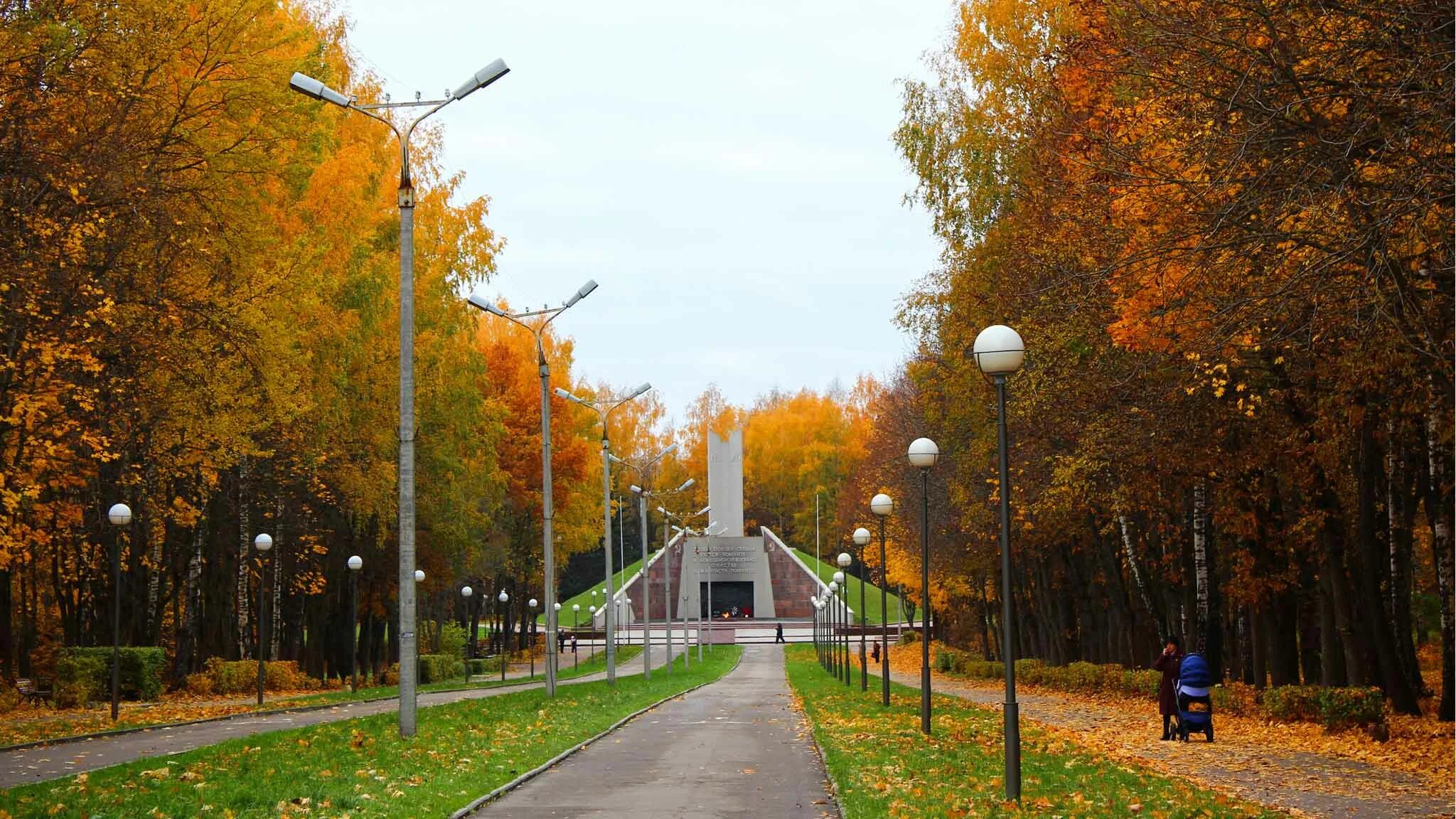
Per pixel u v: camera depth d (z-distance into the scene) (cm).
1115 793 1436
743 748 2083
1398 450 2622
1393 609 2908
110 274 2425
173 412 2705
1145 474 2730
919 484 5697
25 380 2244
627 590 11662
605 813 1327
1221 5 1477
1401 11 1306
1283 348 1903
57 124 2322
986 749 1947
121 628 3831
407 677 2100
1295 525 2611
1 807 1260
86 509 3300
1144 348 1841
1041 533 3697
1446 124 1309
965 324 3319
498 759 1792
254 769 1609
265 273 2745
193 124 2559
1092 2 1944
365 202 3844
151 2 2403
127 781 1477
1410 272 1526
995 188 3173
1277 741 2202
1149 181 1586
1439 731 2197
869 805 1309
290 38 2770
